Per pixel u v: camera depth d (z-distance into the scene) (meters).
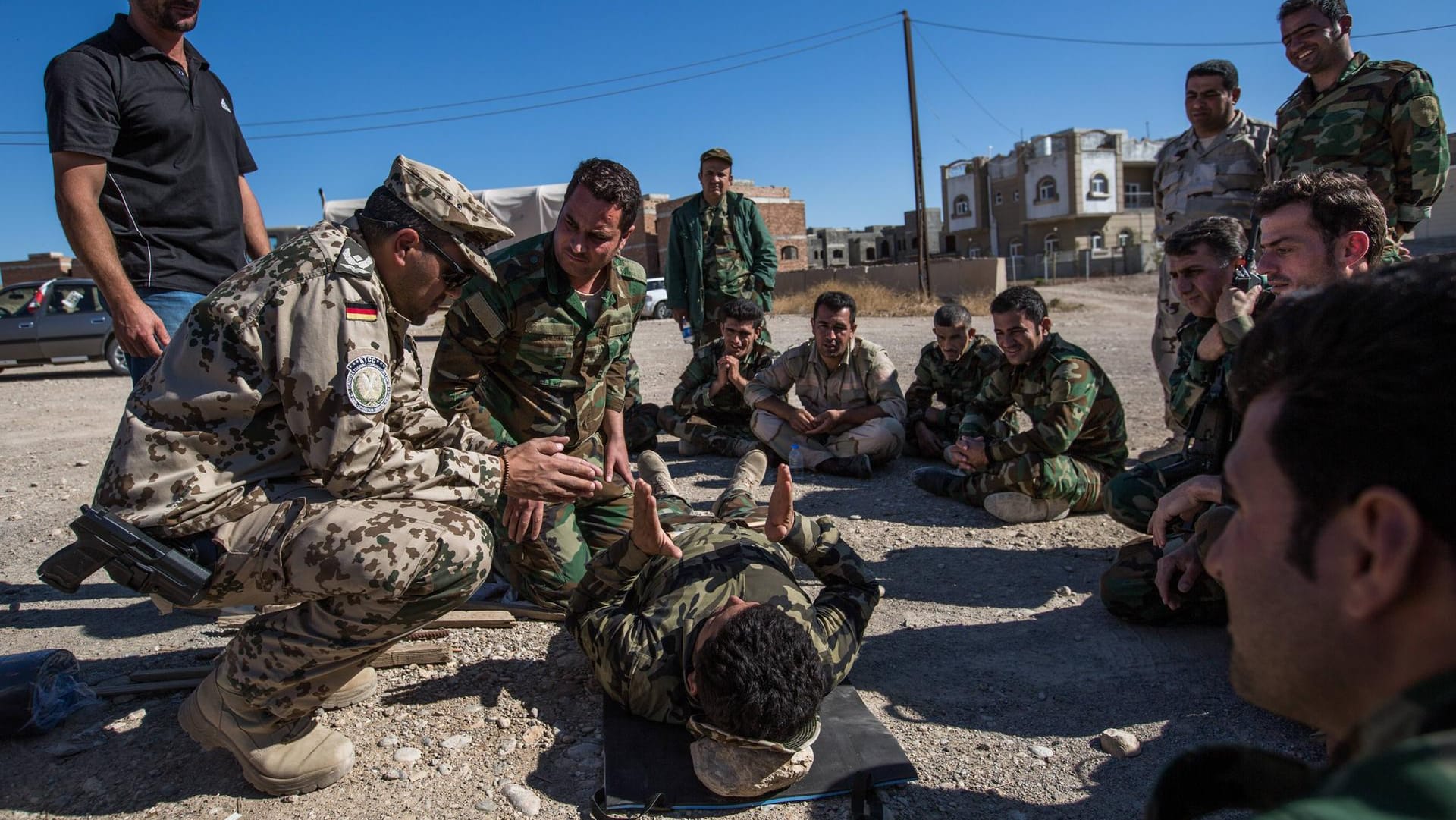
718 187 6.63
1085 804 2.22
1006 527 4.41
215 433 2.07
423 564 2.09
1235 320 3.09
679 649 2.46
